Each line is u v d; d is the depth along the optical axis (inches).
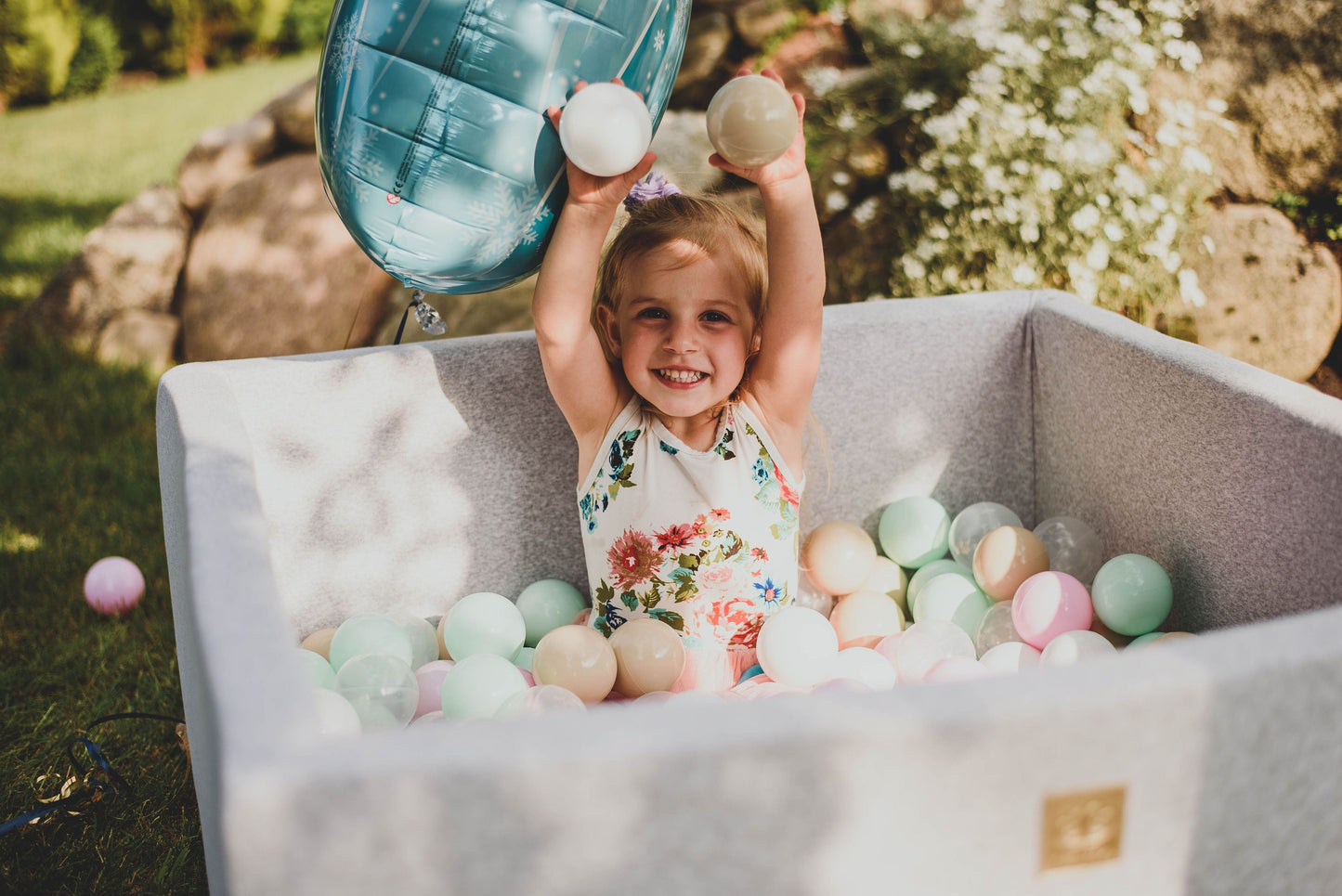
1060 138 118.1
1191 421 64.7
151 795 72.2
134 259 170.6
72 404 148.6
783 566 68.2
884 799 32.5
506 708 54.1
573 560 77.2
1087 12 123.2
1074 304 77.8
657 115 57.3
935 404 79.6
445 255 55.7
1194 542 65.4
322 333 153.6
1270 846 36.8
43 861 66.0
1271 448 58.3
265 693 33.3
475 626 67.9
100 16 455.5
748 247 65.7
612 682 60.4
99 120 384.2
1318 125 118.0
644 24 53.6
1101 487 74.5
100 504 119.9
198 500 46.3
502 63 50.9
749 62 153.1
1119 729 33.0
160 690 84.1
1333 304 117.0
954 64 131.1
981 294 81.1
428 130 51.4
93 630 94.3
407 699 59.0
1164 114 125.0
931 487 81.9
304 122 174.4
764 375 66.7
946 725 31.8
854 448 79.4
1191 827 35.3
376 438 69.5
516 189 53.8
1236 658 33.9
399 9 50.7
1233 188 124.6
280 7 499.2
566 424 73.7
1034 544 70.4
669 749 30.9
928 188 123.4
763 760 31.3
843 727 31.5
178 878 65.2
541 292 59.0
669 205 66.2
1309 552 56.1
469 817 30.7
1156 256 118.6
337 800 29.9
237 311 159.8
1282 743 35.0
